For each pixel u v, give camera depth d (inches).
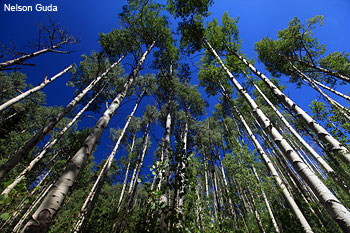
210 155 573.0
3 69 150.5
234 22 370.6
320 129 142.3
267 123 120.8
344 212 68.6
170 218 81.6
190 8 341.7
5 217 60.2
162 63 418.9
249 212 305.3
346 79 338.0
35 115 636.7
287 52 426.6
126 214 227.6
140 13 325.4
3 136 431.2
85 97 488.4
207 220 153.9
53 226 279.3
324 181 301.0
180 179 95.6
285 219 256.4
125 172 463.2
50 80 258.7
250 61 396.5
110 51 414.0
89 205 283.1
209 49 333.7
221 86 449.1
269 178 227.6
